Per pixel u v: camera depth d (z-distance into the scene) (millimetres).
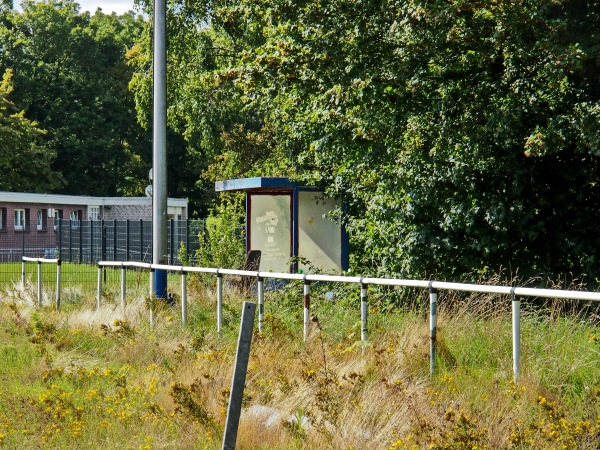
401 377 9625
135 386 10133
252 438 7871
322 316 13984
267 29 21469
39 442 8148
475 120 17016
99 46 81438
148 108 40000
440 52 16734
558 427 7148
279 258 24000
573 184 17719
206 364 10875
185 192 79938
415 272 18078
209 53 36188
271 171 35656
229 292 18953
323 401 8125
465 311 12047
